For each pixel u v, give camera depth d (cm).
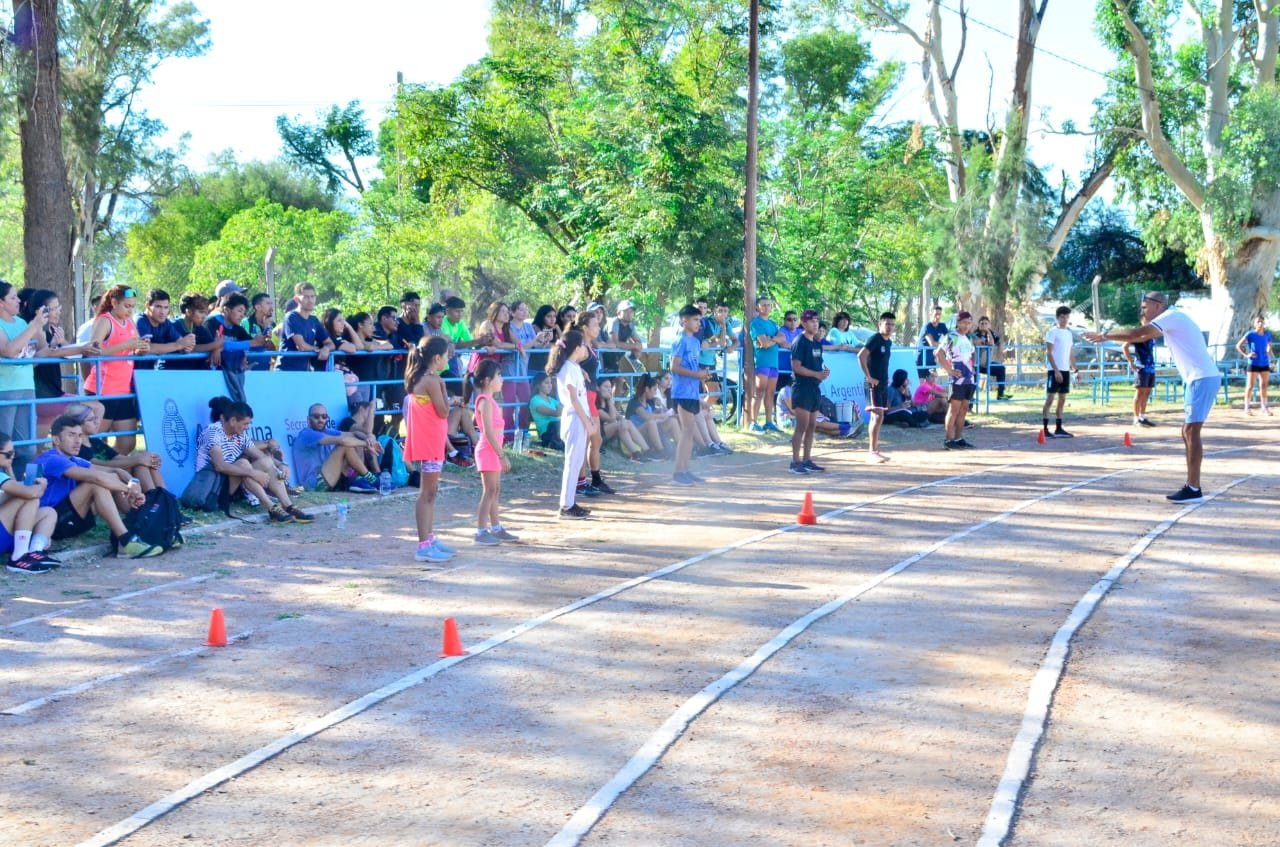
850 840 471
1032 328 4003
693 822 490
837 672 691
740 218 2489
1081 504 1287
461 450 1556
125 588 916
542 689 666
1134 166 3825
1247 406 2505
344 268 4384
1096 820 488
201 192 6588
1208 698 639
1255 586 888
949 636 763
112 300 1205
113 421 1201
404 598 885
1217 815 492
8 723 616
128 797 521
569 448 1242
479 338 1583
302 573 971
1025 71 3459
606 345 1770
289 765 557
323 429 1349
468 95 3027
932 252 3675
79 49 3056
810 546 1066
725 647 744
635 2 2638
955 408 1883
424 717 622
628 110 2433
